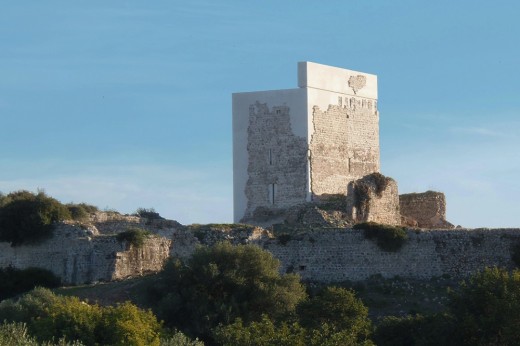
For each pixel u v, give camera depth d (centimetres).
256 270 14362
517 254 15138
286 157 17050
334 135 17300
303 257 15300
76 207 16325
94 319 12938
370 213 16512
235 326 12519
